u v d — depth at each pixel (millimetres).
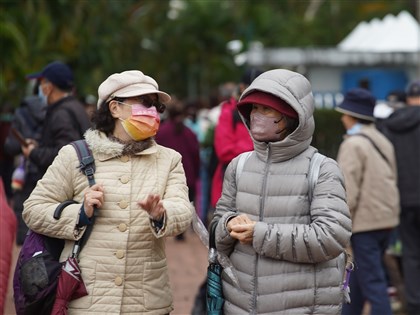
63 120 16562
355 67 51469
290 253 10703
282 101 11008
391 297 21812
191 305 21344
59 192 11430
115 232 11195
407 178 20359
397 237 21297
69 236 11133
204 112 41500
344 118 18391
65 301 11055
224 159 17531
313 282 10836
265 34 96438
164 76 96438
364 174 17812
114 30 50156
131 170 11391
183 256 29297
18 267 11445
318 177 10930
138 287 11258
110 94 11555
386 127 20656
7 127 28094
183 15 96312
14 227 13328
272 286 10836
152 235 11320
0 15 33750
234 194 11539
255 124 11133
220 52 96375
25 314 11305
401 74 50875
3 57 32906
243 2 97625
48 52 38688
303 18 105562
